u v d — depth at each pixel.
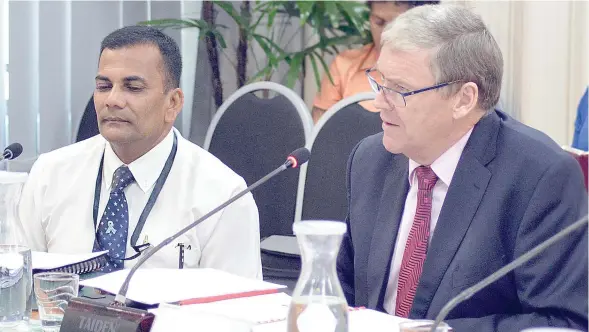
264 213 4.72
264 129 4.81
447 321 2.50
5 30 5.38
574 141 5.04
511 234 2.57
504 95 5.77
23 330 2.34
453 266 2.59
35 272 2.66
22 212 3.30
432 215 2.73
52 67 5.66
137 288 2.35
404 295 2.71
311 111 6.51
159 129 3.15
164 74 3.13
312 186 4.39
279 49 6.28
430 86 2.57
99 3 5.91
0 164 4.36
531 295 2.47
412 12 2.65
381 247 2.81
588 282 2.40
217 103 6.44
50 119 5.68
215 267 3.16
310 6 5.88
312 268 1.88
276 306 2.29
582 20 5.55
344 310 1.87
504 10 5.70
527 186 2.56
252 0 6.50
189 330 2.01
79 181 3.25
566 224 2.47
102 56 3.11
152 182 3.15
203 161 3.25
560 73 5.62
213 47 6.38
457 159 2.69
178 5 6.32
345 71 6.10
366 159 3.01
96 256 2.86
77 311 2.09
